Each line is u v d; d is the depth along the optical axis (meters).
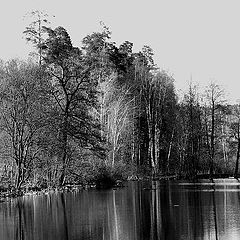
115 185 60.19
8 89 48.25
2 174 49.56
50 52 59.50
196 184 63.75
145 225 29.06
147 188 56.16
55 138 52.53
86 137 57.91
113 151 68.94
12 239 25.16
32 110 49.19
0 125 47.97
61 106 57.88
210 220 30.36
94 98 61.44
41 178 54.03
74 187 55.50
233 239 24.52
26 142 49.28
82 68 59.44
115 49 82.94
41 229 27.92
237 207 36.22
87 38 77.81
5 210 35.88
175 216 32.34
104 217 32.25
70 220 31.12
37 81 50.47
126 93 77.62
